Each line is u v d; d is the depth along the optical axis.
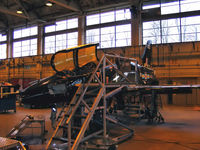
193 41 15.71
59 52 4.64
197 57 15.58
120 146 4.45
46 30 23.16
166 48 16.52
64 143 4.00
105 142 3.97
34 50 24.17
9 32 25.66
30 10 21.59
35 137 5.25
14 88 11.92
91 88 4.83
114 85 4.75
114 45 19.23
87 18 20.69
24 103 4.98
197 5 16.22
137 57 17.61
